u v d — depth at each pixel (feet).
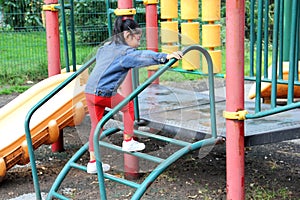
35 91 16.40
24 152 14.24
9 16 36.04
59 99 15.81
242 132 10.28
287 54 19.07
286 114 13.83
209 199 12.80
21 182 14.43
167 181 14.14
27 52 32.53
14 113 15.81
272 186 13.70
